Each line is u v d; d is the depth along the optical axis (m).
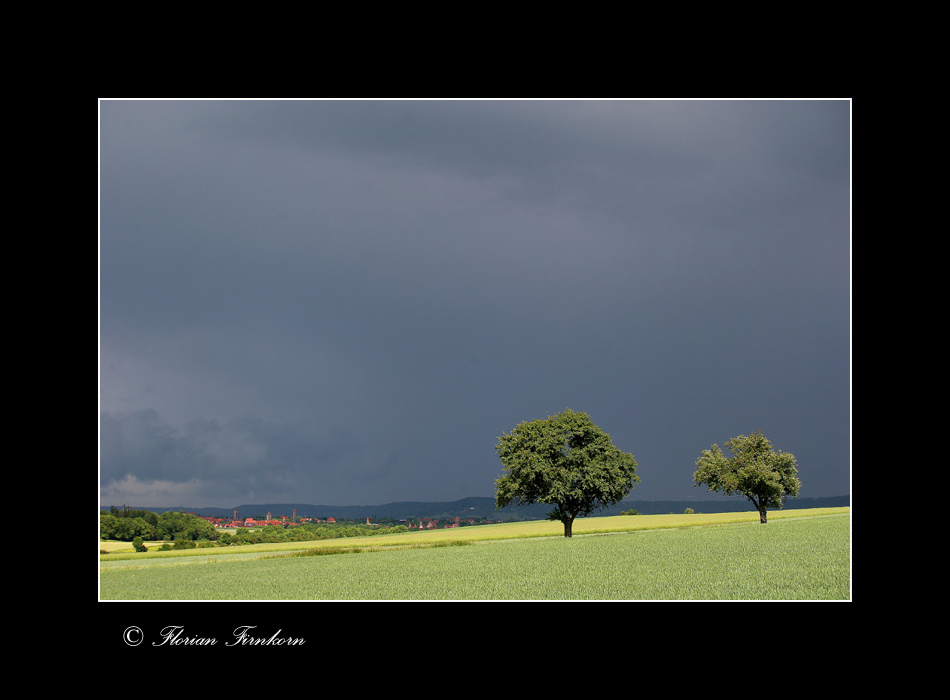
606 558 45.66
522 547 58.66
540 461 71.00
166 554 65.38
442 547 62.88
